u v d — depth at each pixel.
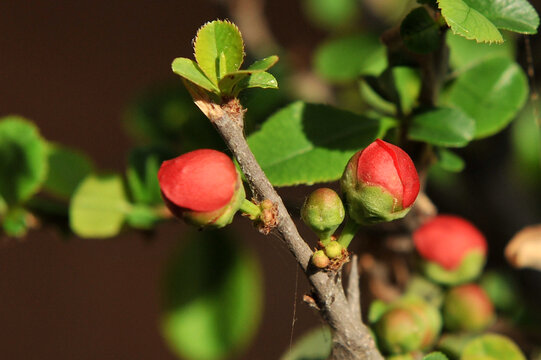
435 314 0.33
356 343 0.29
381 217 0.29
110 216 0.35
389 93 0.32
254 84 0.28
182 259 0.36
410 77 0.31
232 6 0.38
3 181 0.35
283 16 0.78
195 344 0.36
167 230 0.96
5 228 0.35
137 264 0.98
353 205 0.29
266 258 0.80
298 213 0.32
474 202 0.37
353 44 0.38
